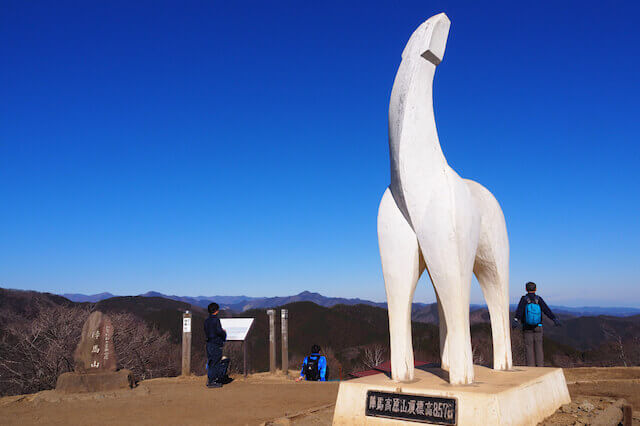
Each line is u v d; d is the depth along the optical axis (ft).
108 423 17.01
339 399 13.30
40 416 18.37
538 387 13.82
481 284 16.58
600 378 23.09
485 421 11.13
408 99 13.48
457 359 12.74
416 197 13.30
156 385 26.37
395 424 12.25
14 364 48.14
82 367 23.90
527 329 22.04
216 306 26.73
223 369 25.91
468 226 13.12
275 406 19.48
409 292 13.61
